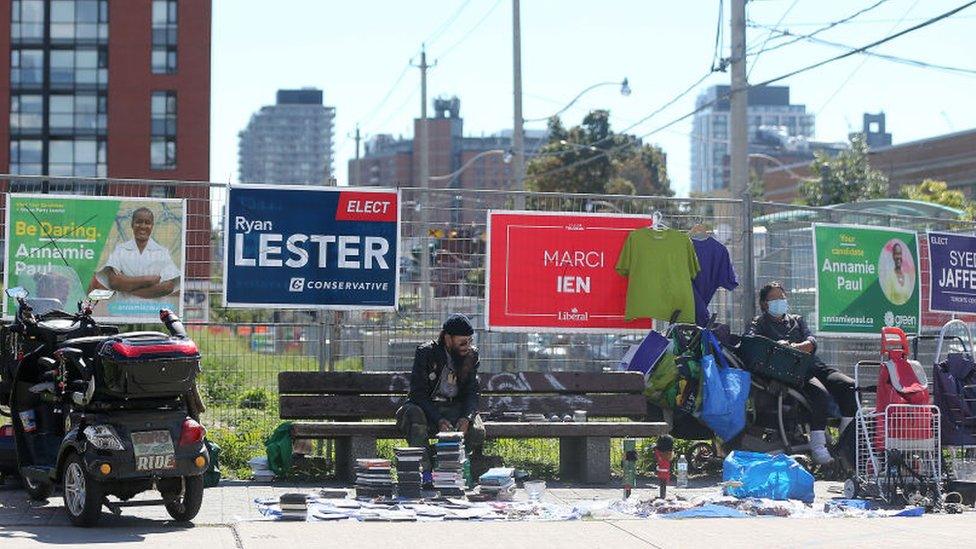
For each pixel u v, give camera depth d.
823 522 21.16
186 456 19.36
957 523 21.25
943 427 26.28
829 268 33.00
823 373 28.89
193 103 154.25
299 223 28.27
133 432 19.14
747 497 23.55
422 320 29.02
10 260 27.19
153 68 154.25
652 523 20.77
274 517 20.67
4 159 153.50
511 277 29.59
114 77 154.25
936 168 179.25
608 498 24.16
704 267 30.56
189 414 20.36
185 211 28.02
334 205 28.38
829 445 28.44
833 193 137.00
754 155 143.25
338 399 25.83
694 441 29.73
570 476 27.28
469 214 29.48
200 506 20.05
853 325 33.25
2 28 153.88
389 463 23.20
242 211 28.02
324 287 28.33
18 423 21.64
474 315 29.39
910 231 34.41
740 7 49.47
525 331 29.62
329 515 20.80
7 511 21.16
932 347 35.38
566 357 30.30
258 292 28.03
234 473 26.39
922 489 23.72
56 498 22.61
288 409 25.61
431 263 29.14
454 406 25.22
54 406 21.48
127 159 153.62
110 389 19.02
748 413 28.84
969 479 25.42
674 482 26.89
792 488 23.80
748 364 28.38
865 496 23.95
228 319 28.53
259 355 28.84
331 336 28.53
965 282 35.72
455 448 23.16
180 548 17.59
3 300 27.08
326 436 25.11
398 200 28.72
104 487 19.31
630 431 26.28
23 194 27.33
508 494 23.25
